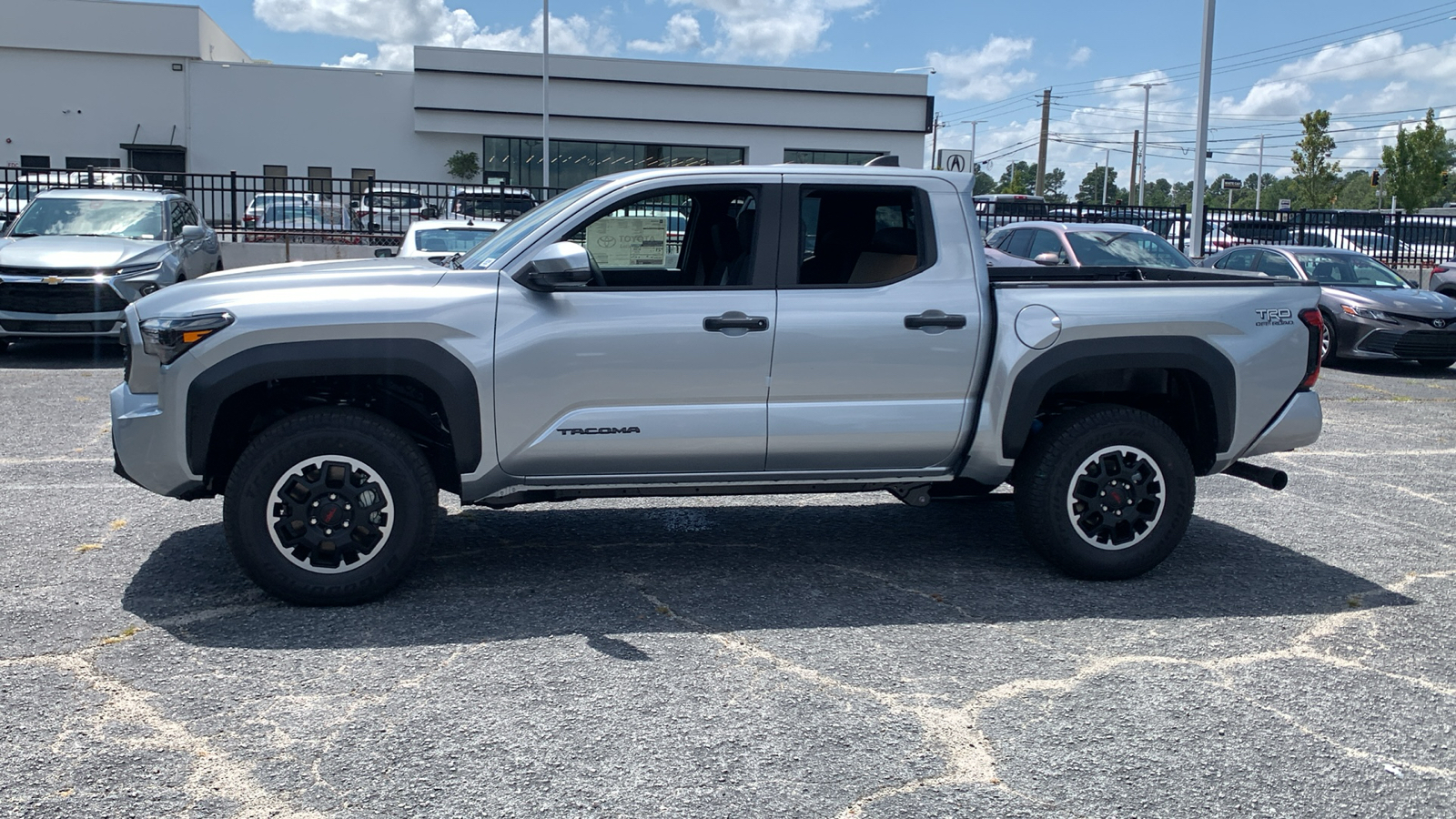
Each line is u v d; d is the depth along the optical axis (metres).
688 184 5.02
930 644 4.42
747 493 5.22
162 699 3.76
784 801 3.17
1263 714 3.81
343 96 45.78
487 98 45.91
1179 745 3.56
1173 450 5.20
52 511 6.18
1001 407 5.12
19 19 43.47
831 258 5.38
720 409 4.93
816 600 4.96
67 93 44.25
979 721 3.71
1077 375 5.39
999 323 5.09
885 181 5.13
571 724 3.63
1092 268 6.59
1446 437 9.70
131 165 45.09
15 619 4.49
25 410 9.38
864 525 6.30
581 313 4.80
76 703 3.71
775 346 4.92
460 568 5.34
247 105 45.25
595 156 47.31
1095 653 4.34
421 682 3.95
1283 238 26.72
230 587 4.95
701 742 3.52
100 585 4.94
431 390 4.91
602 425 4.84
